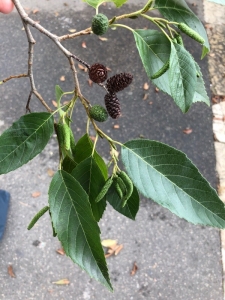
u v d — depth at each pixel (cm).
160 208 64
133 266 58
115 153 20
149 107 75
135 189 21
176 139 72
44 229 60
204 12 94
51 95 75
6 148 20
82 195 19
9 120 71
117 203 22
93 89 76
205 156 71
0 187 63
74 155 23
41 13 87
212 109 77
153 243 61
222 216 19
